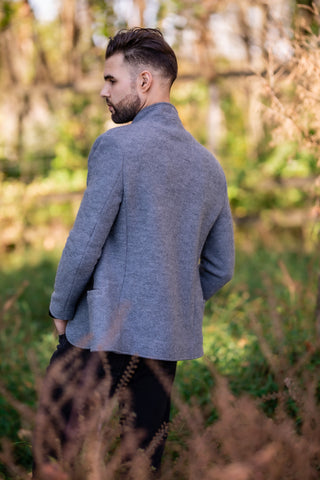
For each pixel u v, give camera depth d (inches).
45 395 72.1
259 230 284.7
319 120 107.1
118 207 68.4
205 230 76.9
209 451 63.9
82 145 339.3
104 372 72.7
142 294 68.9
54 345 141.6
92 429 65.9
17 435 100.0
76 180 329.4
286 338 118.4
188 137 74.4
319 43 112.0
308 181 276.2
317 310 119.1
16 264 253.6
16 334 146.0
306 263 191.5
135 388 73.9
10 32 325.4
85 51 317.1
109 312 68.4
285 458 62.8
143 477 64.9
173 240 71.3
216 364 118.8
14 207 321.7
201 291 77.9
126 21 259.0
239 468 57.6
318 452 67.3
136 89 73.4
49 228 320.8
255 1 171.8
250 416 63.9
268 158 288.4
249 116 299.3
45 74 348.8
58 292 71.9
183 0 243.6
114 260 69.9
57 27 327.6
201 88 311.7
